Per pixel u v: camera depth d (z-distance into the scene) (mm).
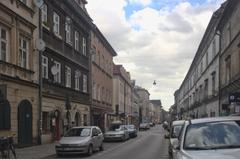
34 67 31641
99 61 59625
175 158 8867
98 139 28141
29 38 30812
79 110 45781
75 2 43156
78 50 46469
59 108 38000
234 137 8992
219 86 44812
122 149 31188
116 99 85750
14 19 28156
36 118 31891
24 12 29969
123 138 43562
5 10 26781
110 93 70000
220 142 8898
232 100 31156
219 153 8227
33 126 31312
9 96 26969
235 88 35594
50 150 28047
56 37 37344
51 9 36219
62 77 39250
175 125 18125
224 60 42000
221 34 44062
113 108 79062
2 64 26188
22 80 28922
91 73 52344
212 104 51625
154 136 58312
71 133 27078
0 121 25922
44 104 33844
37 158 23312
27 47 30812
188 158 8180
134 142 42125
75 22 44844
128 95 105250
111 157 24109
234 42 35906
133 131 52781
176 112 147750
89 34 51719
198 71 71438
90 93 51438
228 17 39125
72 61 42875
